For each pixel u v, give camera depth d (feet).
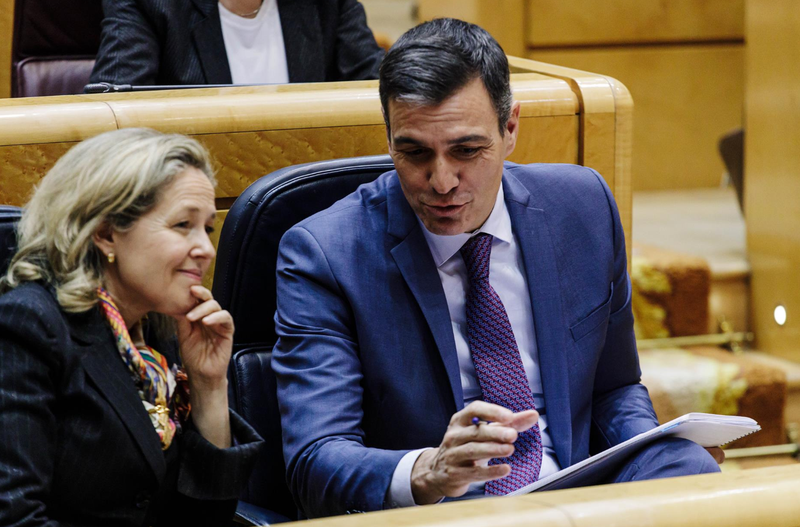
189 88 22.58
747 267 37.11
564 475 14.49
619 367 19.01
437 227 16.37
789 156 34.78
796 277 34.71
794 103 34.30
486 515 8.96
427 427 16.96
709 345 37.32
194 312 14.28
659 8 48.55
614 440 18.25
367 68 31.55
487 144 15.87
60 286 13.60
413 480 14.69
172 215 13.85
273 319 18.44
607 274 18.48
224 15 29.45
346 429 16.15
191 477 14.67
